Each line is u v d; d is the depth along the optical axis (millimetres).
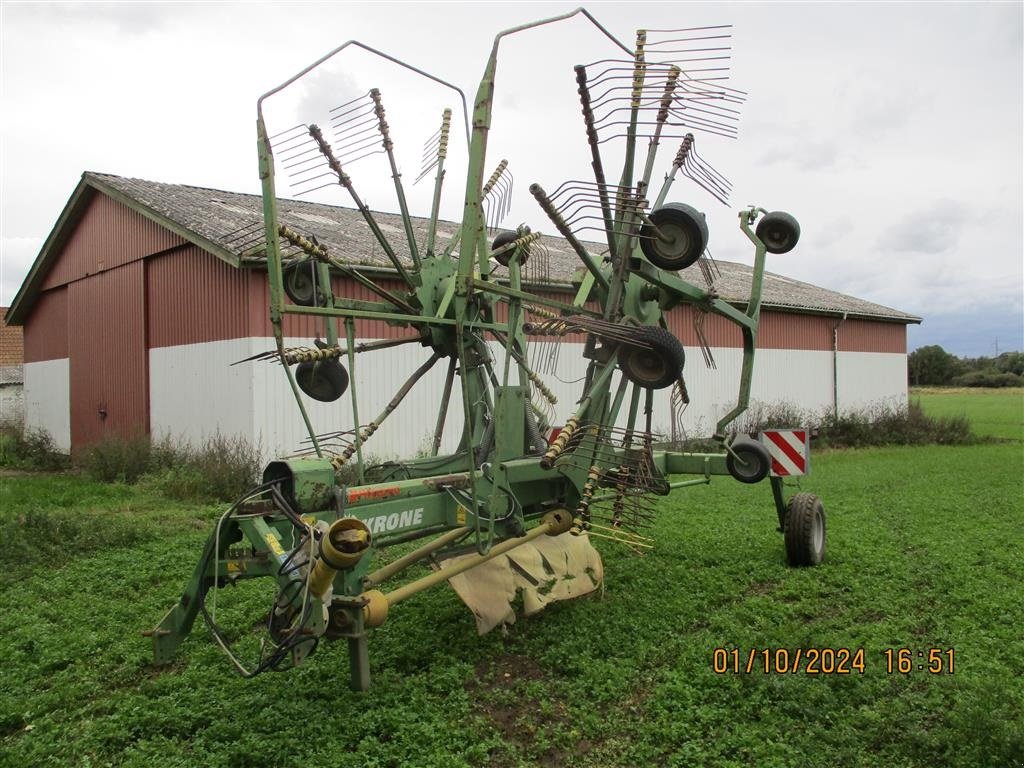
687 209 5793
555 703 4871
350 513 4695
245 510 4582
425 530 5449
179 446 15609
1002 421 34625
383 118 6430
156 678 5285
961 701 4465
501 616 5840
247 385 13586
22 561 8109
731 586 7113
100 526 9273
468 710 4680
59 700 4879
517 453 6430
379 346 6133
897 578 7266
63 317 20953
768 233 7461
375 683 4988
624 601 6750
